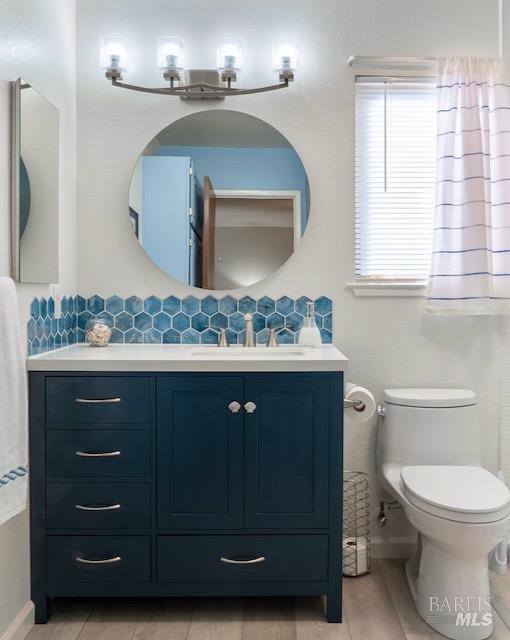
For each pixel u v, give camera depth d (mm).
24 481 1592
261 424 1891
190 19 2383
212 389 1882
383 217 2432
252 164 2396
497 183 2330
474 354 2418
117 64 2186
